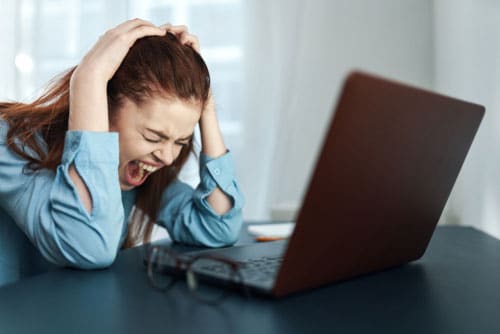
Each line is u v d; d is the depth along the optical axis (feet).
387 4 6.55
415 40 6.51
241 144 6.82
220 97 6.84
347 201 1.65
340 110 1.43
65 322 1.56
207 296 1.84
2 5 6.51
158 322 1.56
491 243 3.14
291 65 6.55
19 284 2.09
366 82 1.43
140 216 3.82
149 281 2.11
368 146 1.59
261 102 6.72
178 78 2.81
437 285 2.02
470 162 4.64
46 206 2.58
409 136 1.75
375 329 1.49
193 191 3.74
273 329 1.49
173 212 3.71
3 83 6.48
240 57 6.79
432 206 2.21
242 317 1.59
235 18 6.79
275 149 6.59
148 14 6.88
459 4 5.01
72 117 2.64
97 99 2.63
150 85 2.77
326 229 1.66
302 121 6.65
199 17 6.84
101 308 1.71
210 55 6.84
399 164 1.79
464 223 4.87
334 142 1.47
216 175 3.47
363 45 6.59
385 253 2.12
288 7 6.57
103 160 2.58
